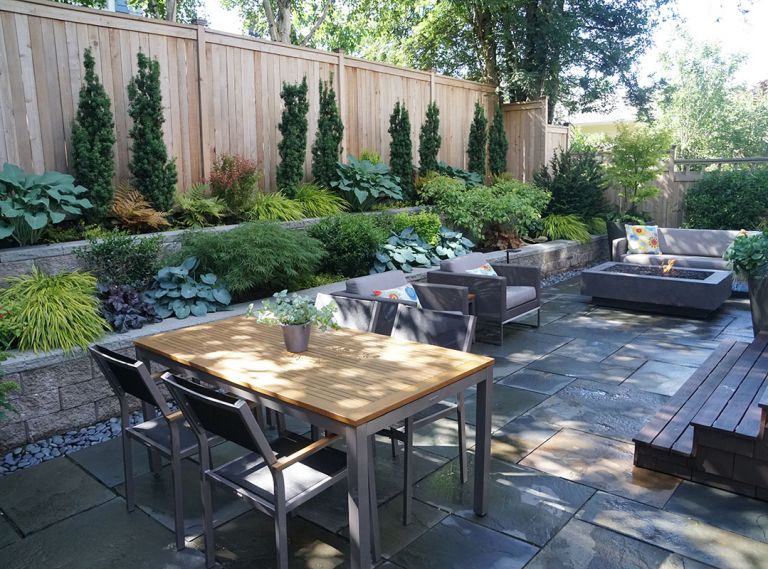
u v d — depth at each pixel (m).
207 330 3.24
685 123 23.30
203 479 2.33
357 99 7.79
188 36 5.87
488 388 2.61
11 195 4.41
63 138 5.04
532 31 9.95
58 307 3.74
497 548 2.42
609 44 10.47
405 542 2.47
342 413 2.03
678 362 4.79
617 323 6.11
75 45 5.05
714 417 2.93
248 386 2.35
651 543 2.43
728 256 4.89
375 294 4.35
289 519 2.68
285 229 5.36
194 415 2.28
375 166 7.47
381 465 3.18
